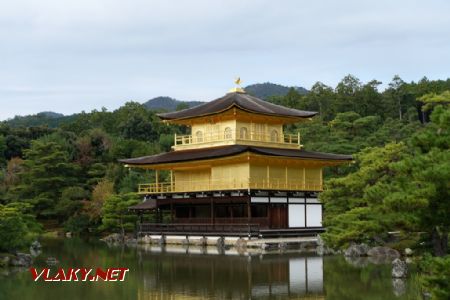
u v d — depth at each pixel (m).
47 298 40.41
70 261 62.31
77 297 40.69
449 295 25.11
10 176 123.50
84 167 131.62
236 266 56.50
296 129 141.38
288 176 89.19
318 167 93.50
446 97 84.38
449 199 30.88
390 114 170.12
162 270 54.25
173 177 98.25
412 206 30.98
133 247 82.00
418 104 151.62
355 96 172.38
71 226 108.38
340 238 59.88
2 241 57.56
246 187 80.62
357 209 59.06
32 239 63.75
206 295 41.09
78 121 191.75
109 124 187.38
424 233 39.69
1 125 152.00
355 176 67.25
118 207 96.56
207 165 90.06
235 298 39.88
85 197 114.88
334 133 134.00
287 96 185.12
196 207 93.19
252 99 96.88
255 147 86.19
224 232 82.88
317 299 39.09
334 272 51.19
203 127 95.12
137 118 173.75
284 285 44.75
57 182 118.31
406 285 43.47
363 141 127.00
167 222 98.44
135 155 138.00
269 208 83.81
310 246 78.31
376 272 50.69
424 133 32.38
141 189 103.62
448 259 25.38
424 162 30.88
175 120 96.19
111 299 39.97
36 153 120.00
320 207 89.62
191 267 56.34
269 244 76.94
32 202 112.69
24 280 48.59
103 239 97.81
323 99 177.88
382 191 38.31
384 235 65.94
